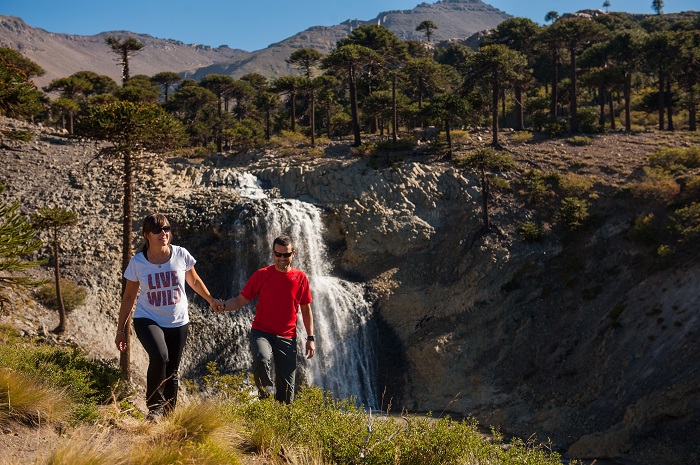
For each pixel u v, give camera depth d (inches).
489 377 1200.2
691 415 888.3
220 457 191.3
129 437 206.4
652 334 1047.0
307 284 275.0
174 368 245.1
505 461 225.9
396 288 1405.0
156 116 910.4
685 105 2224.4
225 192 1555.1
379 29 2235.5
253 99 2886.3
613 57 2246.6
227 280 1424.7
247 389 290.2
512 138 1907.0
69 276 1293.1
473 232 1439.5
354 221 1487.5
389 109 1984.5
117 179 1578.5
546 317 1245.1
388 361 1323.8
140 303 243.0
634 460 884.6
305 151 1820.9
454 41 6633.9
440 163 1668.3
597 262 1285.7
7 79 631.8
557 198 1473.9
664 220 1282.0
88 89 2682.1
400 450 220.1
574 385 1082.7
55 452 161.2
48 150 1779.0
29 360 264.8
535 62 3344.0
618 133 1988.2
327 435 222.2
